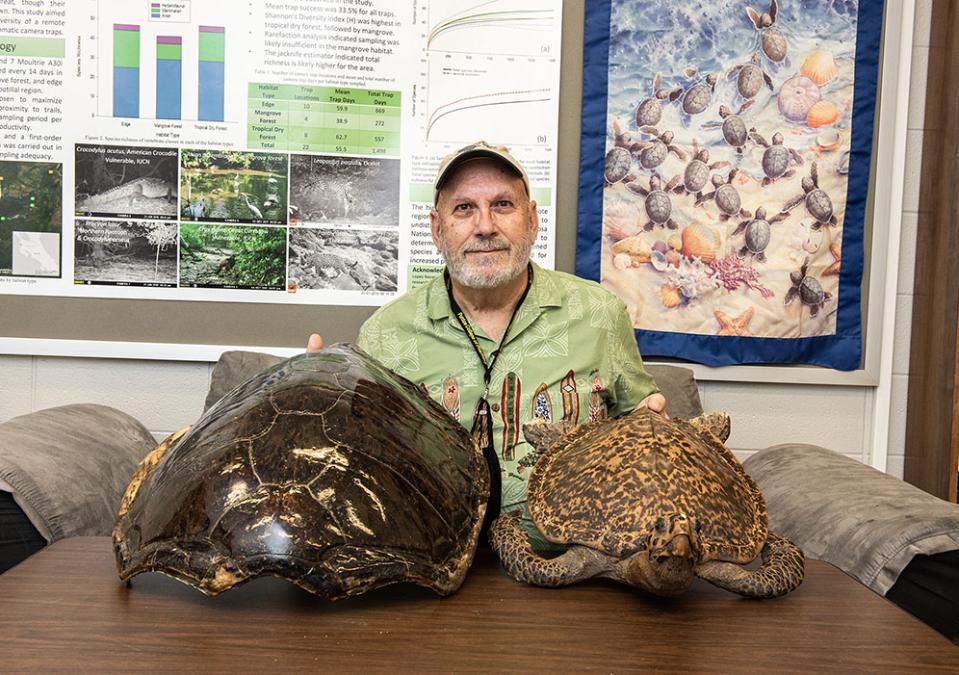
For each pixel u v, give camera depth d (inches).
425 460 44.8
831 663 34.9
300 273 95.8
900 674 33.8
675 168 96.6
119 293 94.7
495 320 66.9
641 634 37.8
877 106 97.5
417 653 34.7
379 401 46.7
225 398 49.5
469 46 94.8
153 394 96.6
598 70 95.7
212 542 36.9
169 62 92.9
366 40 94.2
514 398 63.7
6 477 61.6
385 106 94.9
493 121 95.5
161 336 95.6
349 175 95.3
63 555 47.4
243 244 95.1
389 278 96.7
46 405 96.1
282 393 44.8
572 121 96.6
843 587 45.9
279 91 93.9
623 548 41.4
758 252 97.5
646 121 96.2
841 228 98.0
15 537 61.2
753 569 49.9
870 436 100.8
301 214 95.2
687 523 37.7
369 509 39.0
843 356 99.0
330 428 42.2
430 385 65.4
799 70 96.4
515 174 63.6
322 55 93.8
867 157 97.7
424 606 40.6
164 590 41.6
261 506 37.5
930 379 96.6
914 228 99.0
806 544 66.6
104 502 69.3
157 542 38.2
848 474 75.2
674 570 37.9
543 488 49.2
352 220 95.7
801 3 95.9
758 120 96.5
